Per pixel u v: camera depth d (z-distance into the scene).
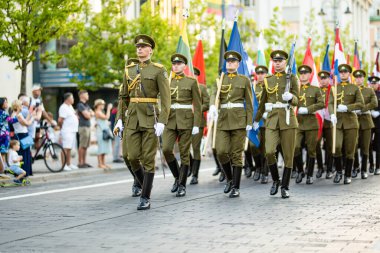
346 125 17.45
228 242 8.80
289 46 46.91
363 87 19.12
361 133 18.81
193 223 10.41
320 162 19.11
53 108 38.97
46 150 20.86
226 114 14.04
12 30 23.38
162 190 15.37
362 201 13.12
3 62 31.92
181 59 14.87
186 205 12.59
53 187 16.67
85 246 8.66
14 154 17.86
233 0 62.06
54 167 20.81
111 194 14.70
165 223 10.44
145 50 12.23
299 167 17.44
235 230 9.71
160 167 23.52
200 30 37.66
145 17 31.00
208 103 17.25
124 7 31.58
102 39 30.91
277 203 12.81
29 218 11.20
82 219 10.98
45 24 22.36
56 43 37.00
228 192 14.66
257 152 18.06
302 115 17.23
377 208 12.03
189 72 18.36
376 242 8.67
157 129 11.95
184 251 8.27
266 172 17.27
